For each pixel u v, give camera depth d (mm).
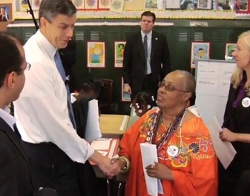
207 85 3365
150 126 1848
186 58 5203
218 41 5113
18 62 1149
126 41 4914
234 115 2295
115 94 5328
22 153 1148
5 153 1042
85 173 1823
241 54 2211
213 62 3338
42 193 1211
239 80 2309
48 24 1674
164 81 1794
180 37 5164
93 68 5332
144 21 4629
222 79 3316
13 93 1176
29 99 1614
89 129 1896
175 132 1764
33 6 5324
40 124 1655
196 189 1714
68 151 1693
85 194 1834
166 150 1746
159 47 4711
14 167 1065
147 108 2623
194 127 1759
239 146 2244
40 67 1627
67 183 1755
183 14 5246
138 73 4734
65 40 1709
